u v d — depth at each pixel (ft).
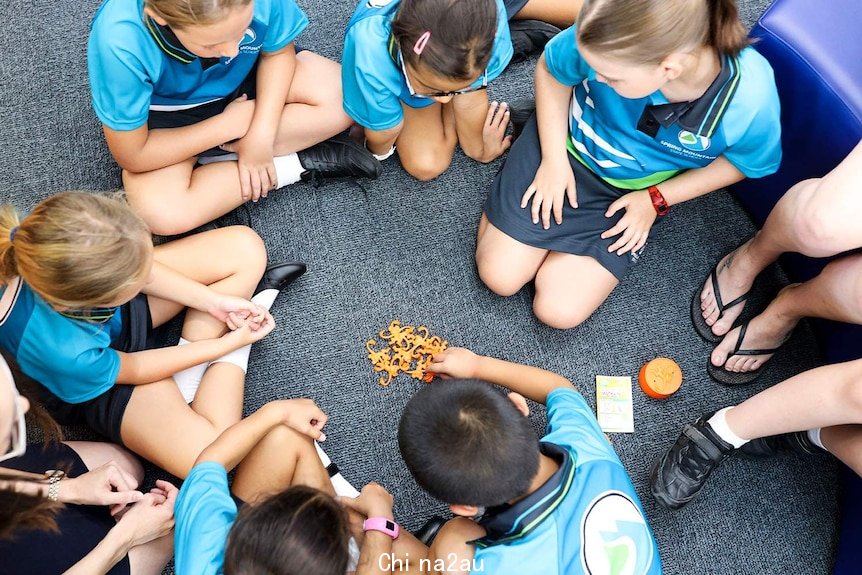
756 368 6.06
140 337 5.36
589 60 4.40
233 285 5.73
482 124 6.19
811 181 5.06
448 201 6.48
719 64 4.57
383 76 5.32
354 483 5.79
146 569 5.09
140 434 5.26
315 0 6.80
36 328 4.56
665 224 6.51
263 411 5.24
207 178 5.90
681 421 6.07
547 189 5.72
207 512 4.47
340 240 6.32
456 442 4.02
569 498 4.33
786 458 5.98
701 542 5.80
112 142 5.36
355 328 6.11
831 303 5.27
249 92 5.95
